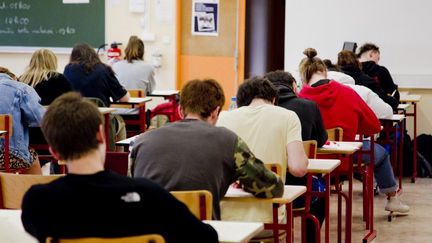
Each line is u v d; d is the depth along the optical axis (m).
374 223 6.81
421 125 9.77
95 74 7.72
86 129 2.46
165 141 3.44
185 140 3.43
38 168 6.21
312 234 5.20
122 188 2.47
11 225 2.93
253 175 3.43
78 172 2.49
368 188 6.34
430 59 9.76
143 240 2.46
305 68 6.37
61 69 11.30
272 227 3.85
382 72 8.64
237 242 2.62
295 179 4.97
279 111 4.40
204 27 11.09
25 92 5.98
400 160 8.04
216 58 11.11
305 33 10.15
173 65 11.10
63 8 11.22
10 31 11.32
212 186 3.38
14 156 5.86
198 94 3.56
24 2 11.27
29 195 2.50
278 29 10.94
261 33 10.96
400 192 8.01
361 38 9.97
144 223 2.49
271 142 4.34
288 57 10.22
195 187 3.36
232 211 4.04
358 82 7.82
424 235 6.39
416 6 9.77
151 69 9.16
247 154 3.44
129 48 9.16
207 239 2.54
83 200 2.46
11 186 3.45
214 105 3.58
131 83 9.08
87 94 7.70
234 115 4.43
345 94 6.19
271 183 3.46
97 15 11.16
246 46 11.03
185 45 11.17
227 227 2.81
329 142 5.50
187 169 3.38
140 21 11.08
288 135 4.34
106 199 2.46
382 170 6.84
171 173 3.39
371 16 9.91
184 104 3.57
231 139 3.44
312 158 4.71
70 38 11.23
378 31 9.90
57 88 6.77
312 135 5.19
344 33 10.02
